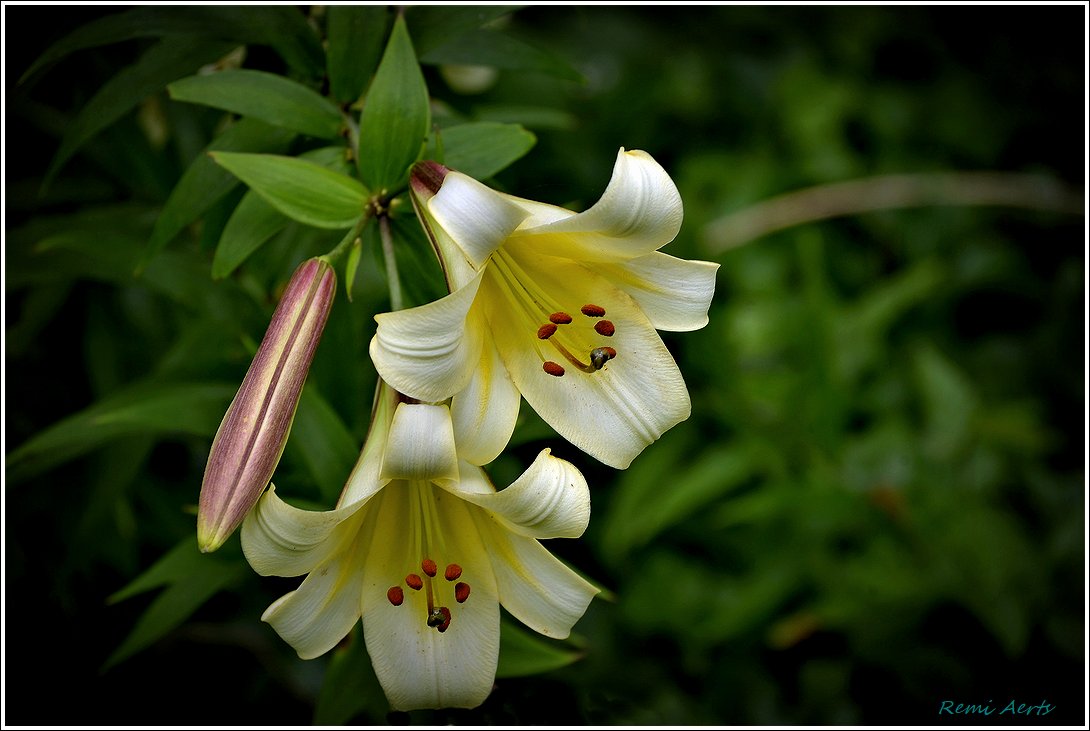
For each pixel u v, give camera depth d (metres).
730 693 1.39
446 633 1.09
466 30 1.20
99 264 1.21
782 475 1.38
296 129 1.16
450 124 1.19
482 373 1.08
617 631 1.39
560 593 1.09
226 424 1.04
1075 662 1.39
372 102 1.11
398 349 1.03
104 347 1.30
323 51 1.19
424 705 1.09
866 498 1.38
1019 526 1.41
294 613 1.07
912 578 1.38
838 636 1.41
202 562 1.17
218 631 1.34
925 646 1.40
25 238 1.23
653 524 1.34
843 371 1.42
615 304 1.10
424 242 1.12
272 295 1.21
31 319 1.27
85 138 1.16
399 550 1.10
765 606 1.38
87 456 1.28
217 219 1.19
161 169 1.26
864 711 1.40
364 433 1.17
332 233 1.20
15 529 1.30
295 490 1.16
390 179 1.12
